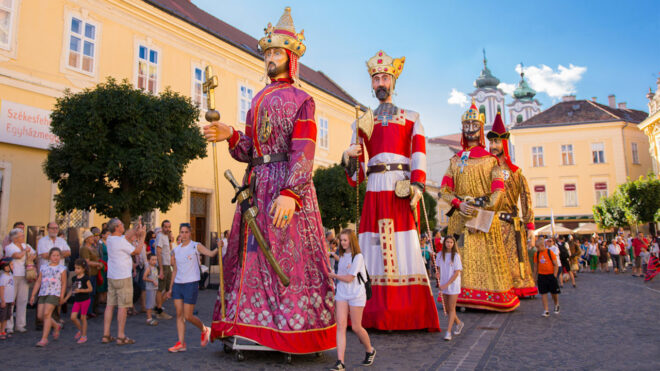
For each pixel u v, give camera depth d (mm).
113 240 6102
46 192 13133
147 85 16359
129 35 15789
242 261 4625
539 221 39656
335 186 20344
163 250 9008
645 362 4672
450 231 9000
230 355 4953
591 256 23141
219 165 19078
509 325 6965
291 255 4543
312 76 30312
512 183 10609
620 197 30516
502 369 4410
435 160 55500
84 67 14367
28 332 6984
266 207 4609
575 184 39281
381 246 6520
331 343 4621
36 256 8102
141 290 9094
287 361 4531
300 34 5141
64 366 4766
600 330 6496
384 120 6836
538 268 8102
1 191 12195
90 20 14555
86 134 9969
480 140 9156
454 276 6020
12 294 6730
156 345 5797
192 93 18078
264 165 4723
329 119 27453
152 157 10500
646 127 34344
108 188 10758
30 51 12938
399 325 6285
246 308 4477
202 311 9055
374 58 7004
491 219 8430
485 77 75938
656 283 15180
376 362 4688
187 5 23094
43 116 13109
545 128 40219
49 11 13445
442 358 4852
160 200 11180
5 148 12359
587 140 39312
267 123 4699
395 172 6699
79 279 6188
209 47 18875
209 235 18312
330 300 4703
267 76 5078
